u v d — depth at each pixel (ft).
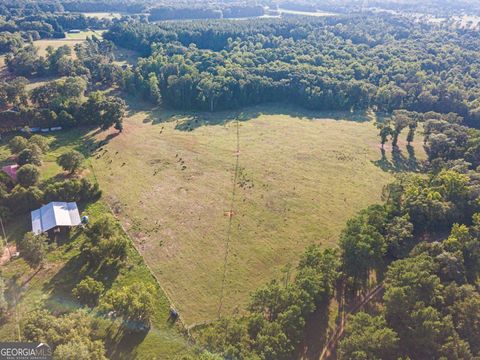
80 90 434.30
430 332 170.71
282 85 502.38
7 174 284.20
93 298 200.03
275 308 192.85
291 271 236.43
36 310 179.83
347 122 460.14
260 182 326.24
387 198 300.20
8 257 227.40
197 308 208.03
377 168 361.51
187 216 278.26
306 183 330.54
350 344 169.17
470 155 341.00
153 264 233.14
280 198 307.58
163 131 403.75
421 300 188.14
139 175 322.55
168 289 217.56
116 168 328.90
